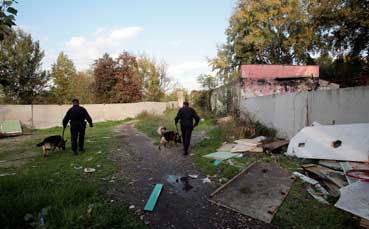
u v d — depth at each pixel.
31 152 7.65
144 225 2.92
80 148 7.40
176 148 7.74
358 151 4.25
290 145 5.95
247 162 5.56
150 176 4.90
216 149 7.21
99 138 10.41
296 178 4.31
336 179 3.81
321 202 3.37
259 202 3.47
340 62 17.36
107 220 2.89
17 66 20.23
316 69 14.76
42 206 3.26
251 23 23.47
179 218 3.12
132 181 4.58
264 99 9.41
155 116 21.00
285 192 3.75
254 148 6.66
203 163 5.70
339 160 4.43
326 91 6.18
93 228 2.72
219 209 3.37
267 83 13.27
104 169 5.33
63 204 3.33
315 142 5.27
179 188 4.21
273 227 2.84
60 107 16.69
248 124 9.28
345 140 4.67
